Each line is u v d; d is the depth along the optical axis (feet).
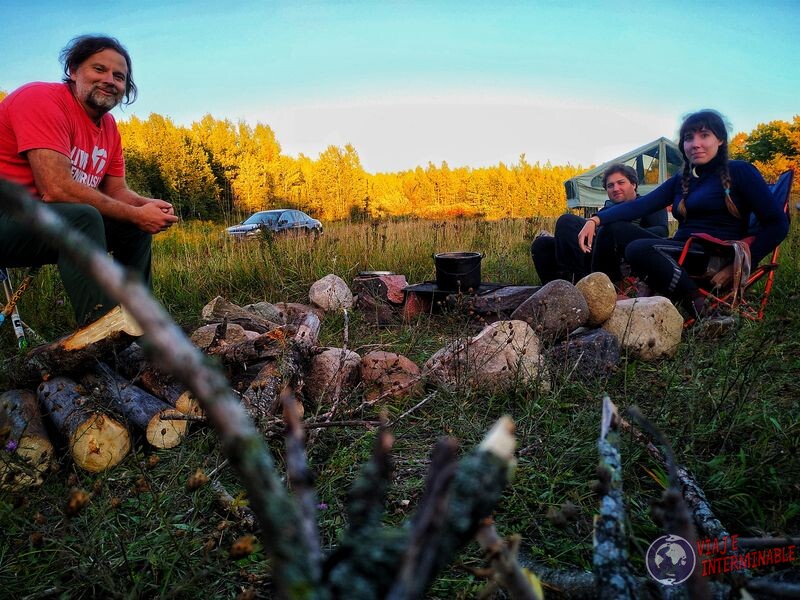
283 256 19.38
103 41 10.00
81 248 0.87
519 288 13.88
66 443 7.06
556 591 4.09
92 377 7.77
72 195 9.51
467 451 7.11
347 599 1.41
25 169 9.77
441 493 1.39
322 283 15.25
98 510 5.57
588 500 5.86
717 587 3.33
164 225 10.37
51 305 13.02
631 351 10.35
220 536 4.95
